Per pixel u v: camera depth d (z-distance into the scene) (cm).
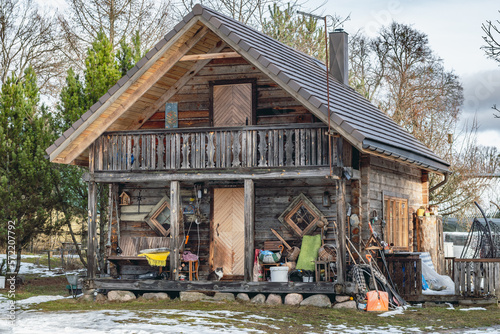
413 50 3009
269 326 1159
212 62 1759
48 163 2030
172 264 1559
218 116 1742
